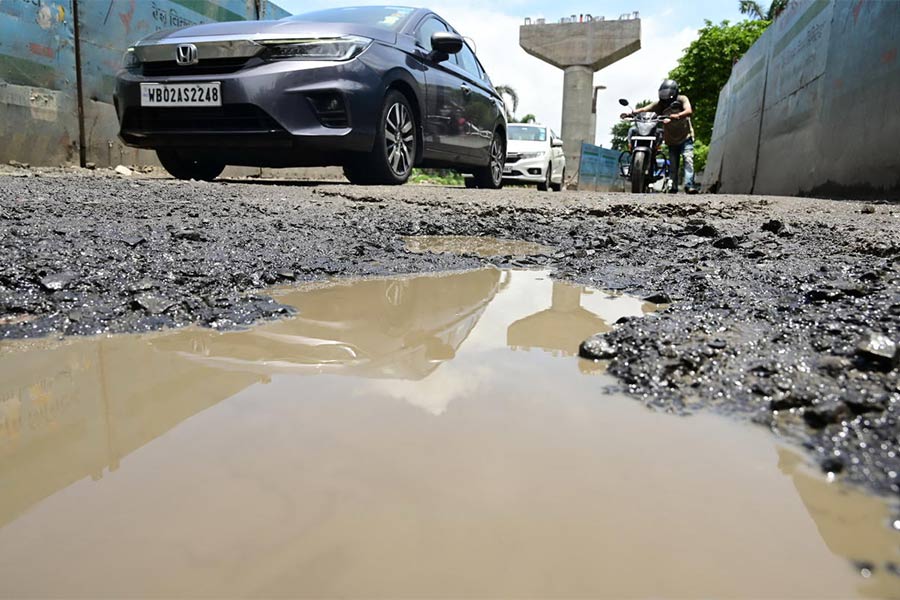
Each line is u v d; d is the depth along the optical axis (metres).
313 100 4.02
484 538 0.57
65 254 1.74
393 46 4.59
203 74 4.08
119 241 1.97
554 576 0.52
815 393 0.89
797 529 0.60
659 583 0.52
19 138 6.27
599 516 0.61
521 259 2.23
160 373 1.03
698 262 2.09
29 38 6.27
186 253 1.91
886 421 0.82
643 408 0.89
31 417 0.85
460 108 5.51
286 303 1.54
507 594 0.50
